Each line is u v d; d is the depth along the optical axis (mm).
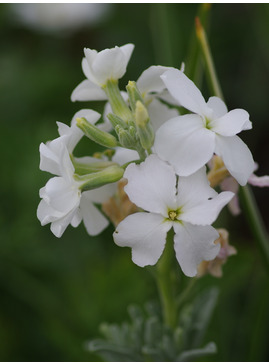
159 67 234
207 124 220
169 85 215
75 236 368
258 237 268
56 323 341
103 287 346
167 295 262
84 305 347
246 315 346
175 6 427
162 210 217
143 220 217
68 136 222
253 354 301
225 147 217
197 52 291
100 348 273
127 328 288
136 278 347
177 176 235
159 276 258
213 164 247
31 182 372
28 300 357
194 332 274
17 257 360
